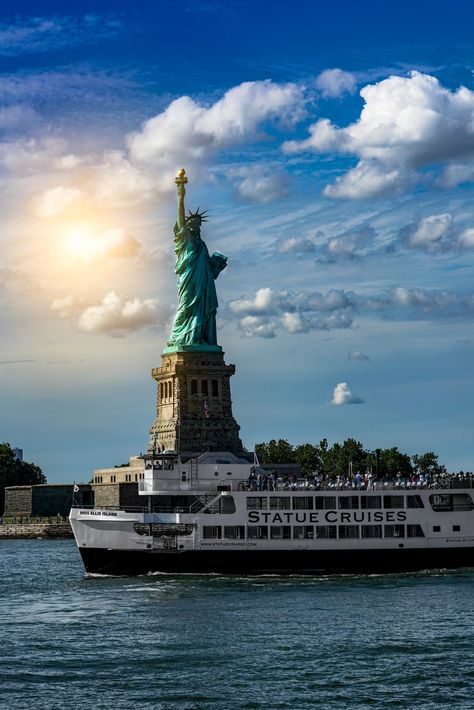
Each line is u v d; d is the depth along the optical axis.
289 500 163.50
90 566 164.12
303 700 89.25
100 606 135.12
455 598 136.12
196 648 107.44
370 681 94.44
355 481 167.75
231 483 171.25
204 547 162.38
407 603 132.62
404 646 107.00
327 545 162.88
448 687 92.44
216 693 91.31
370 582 153.75
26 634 116.25
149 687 93.38
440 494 164.50
